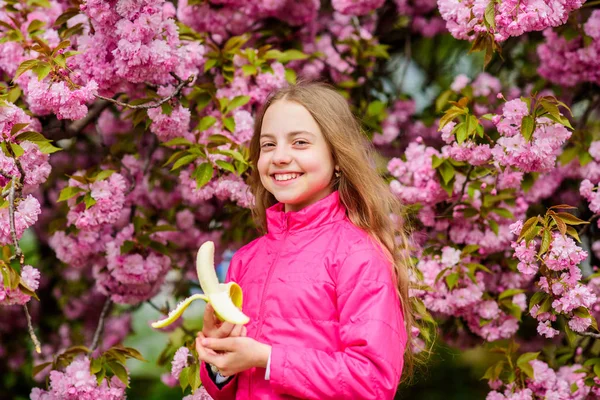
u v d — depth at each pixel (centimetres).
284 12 392
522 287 354
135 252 340
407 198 322
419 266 317
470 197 324
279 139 227
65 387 290
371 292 206
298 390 197
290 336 207
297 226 225
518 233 254
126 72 268
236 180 312
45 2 351
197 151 302
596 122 445
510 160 265
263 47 341
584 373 312
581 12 375
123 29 261
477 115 389
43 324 524
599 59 354
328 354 202
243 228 384
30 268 240
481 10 251
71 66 279
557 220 246
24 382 519
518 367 303
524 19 246
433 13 486
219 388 227
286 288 212
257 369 211
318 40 429
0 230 236
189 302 202
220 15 370
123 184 313
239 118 321
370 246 217
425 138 452
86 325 522
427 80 521
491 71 455
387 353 199
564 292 254
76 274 503
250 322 217
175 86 306
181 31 334
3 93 278
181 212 405
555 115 254
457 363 632
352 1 391
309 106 229
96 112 359
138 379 672
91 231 327
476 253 336
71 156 477
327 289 210
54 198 482
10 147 245
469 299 312
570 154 346
